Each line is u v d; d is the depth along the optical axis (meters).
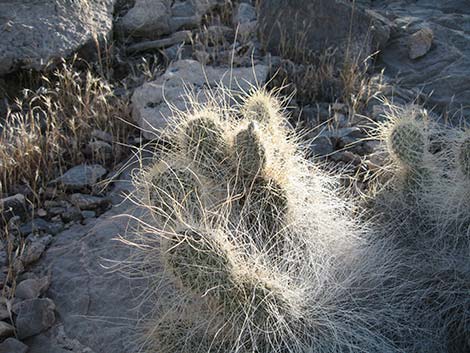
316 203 3.26
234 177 3.11
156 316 3.07
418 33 5.24
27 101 4.72
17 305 3.23
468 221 3.24
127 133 4.44
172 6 5.74
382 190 3.59
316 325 2.84
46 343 3.11
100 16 5.16
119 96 4.79
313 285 2.93
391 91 4.83
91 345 3.08
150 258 3.24
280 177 3.14
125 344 3.05
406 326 2.95
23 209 3.81
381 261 3.17
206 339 2.75
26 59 4.72
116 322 3.16
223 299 2.64
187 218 2.85
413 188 3.48
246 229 3.10
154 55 5.22
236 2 5.87
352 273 3.04
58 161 4.18
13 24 4.82
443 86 4.96
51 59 4.78
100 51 5.06
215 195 3.12
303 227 3.15
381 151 3.97
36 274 3.44
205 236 2.62
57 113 4.57
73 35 4.92
